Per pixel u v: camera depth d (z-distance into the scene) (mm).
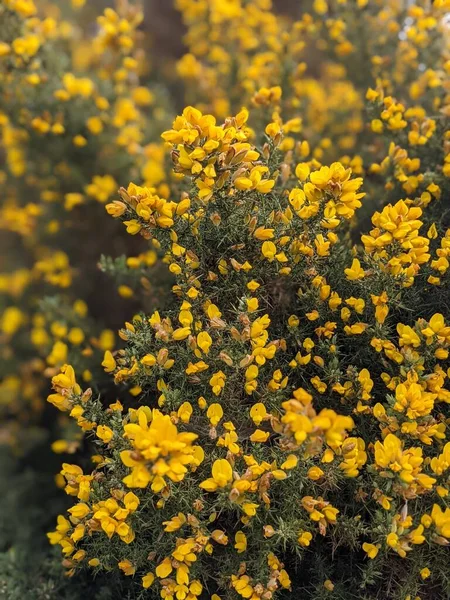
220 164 322
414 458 297
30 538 546
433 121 456
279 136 389
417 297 382
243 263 380
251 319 357
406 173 464
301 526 336
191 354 361
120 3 610
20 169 636
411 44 597
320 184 324
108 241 672
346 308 369
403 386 318
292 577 387
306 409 260
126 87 665
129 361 365
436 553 344
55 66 617
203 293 381
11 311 647
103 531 349
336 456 323
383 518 315
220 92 708
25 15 563
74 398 343
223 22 736
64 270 646
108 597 446
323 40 668
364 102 607
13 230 696
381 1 626
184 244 372
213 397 364
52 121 599
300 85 634
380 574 342
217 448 358
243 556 355
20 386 644
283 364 390
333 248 390
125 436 325
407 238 327
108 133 623
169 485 316
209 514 350
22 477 596
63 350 517
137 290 581
